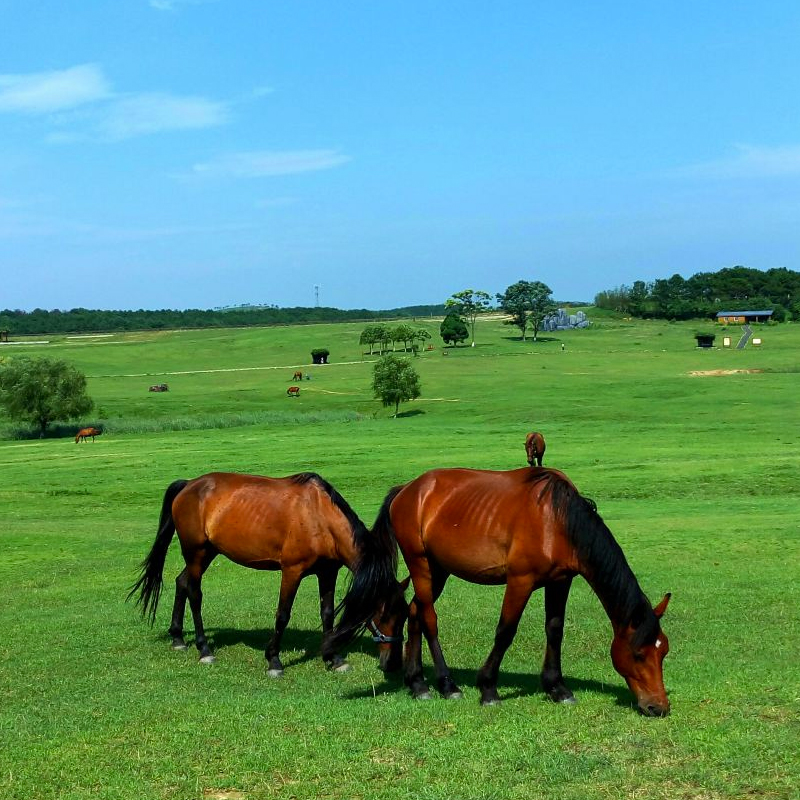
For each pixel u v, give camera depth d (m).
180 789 6.80
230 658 12.14
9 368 79.38
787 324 199.75
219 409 90.50
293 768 7.12
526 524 8.84
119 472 44.97
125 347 179.00
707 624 13.09
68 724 8.78
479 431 58.97
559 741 7.41
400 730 8.01
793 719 7.77
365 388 102.69
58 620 14.85
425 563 9.70
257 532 11.54
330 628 11.60
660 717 8.10
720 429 54.16
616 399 79.19
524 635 12.75
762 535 21.16
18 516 32.81
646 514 26.70
